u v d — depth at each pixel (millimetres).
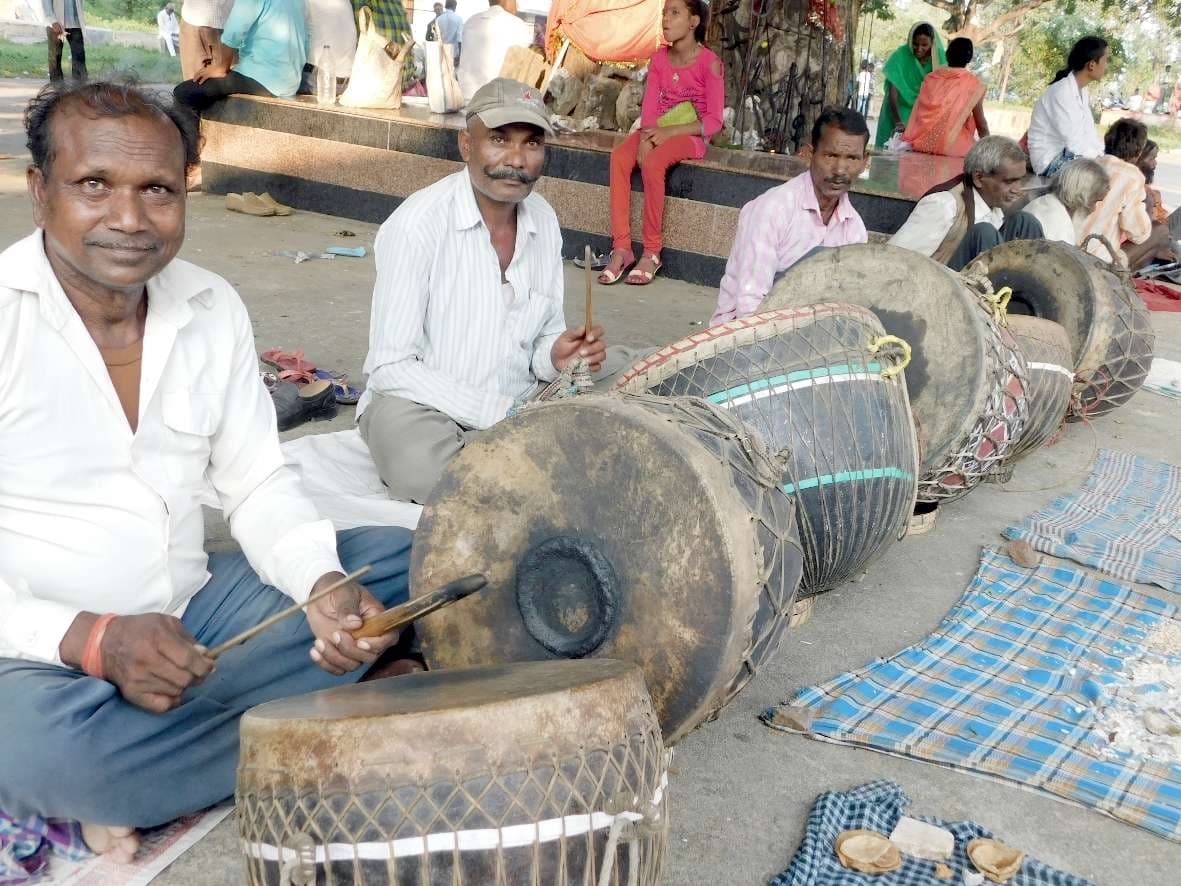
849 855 2174
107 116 1801
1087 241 5750
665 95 7777
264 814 1517
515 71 9133
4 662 1935
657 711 2088
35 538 2018
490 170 3205
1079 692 2926
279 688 2281
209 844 2135
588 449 2125
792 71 9258
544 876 1482
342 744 1480
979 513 4262
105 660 1891
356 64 9258
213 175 9648
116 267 1865
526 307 3467
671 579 2035
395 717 1482
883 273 3590
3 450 1958
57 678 1905
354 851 1455
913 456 2973
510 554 2219
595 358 3049
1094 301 5027
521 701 1510
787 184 4395
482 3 19734
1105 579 3691
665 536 2041
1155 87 38875
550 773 1494
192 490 2176
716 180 7664
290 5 9219
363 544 2467
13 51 21047
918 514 3988
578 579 2141
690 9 7539
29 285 1908
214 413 2168
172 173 1863
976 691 2896
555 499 2164
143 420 2049
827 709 2760
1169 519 4281
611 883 1538
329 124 9008
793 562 2234
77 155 1797
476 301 3377
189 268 2127
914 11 36062
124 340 2031
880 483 2844
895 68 11516
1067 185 5742
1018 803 2459
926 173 8414
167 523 2113
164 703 1896
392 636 2020
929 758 2580
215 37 9617
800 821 2361
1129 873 2260
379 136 8805
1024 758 2584
